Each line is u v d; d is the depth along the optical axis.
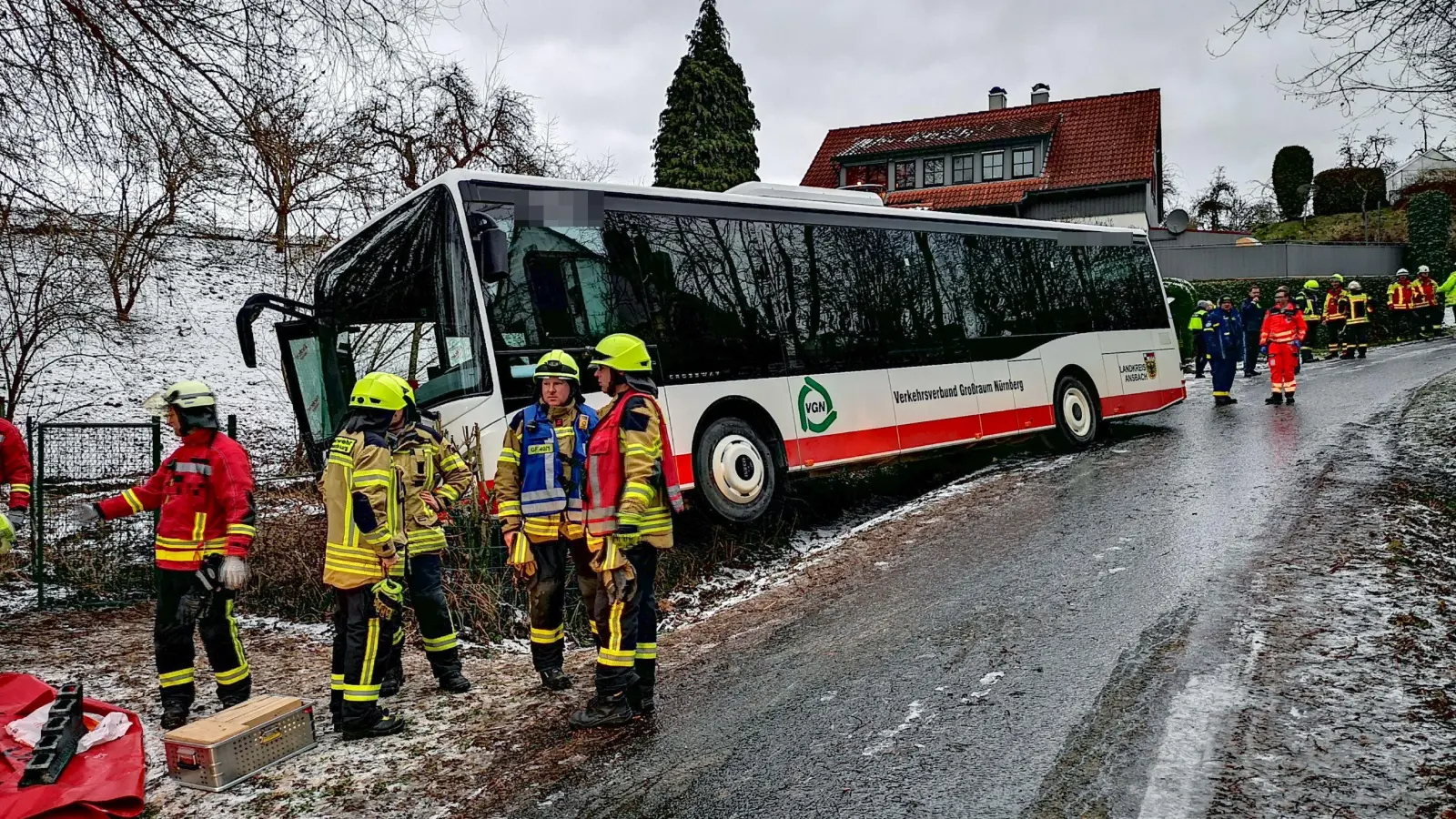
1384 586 6.32
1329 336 29.03
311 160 13.70
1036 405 12.54
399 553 5.29
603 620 5.17
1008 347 12.29
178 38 7.98
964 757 4.41
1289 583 6.51
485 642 7.10
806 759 4.54
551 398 5.25
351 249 10.00
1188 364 24.80
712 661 6.28
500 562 7.83
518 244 8.27
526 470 5.35
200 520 5.32
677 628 7.30
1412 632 5.50
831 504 11.16
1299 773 4.05
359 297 9.81
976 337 11.89
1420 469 9.90
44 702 5.42
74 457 9.17
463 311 8.01
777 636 6.68
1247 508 8.77
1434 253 34.81
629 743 4.90
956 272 11.88
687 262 9.22
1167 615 6.11
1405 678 4.93
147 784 4.68
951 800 4.02
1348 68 9.63
